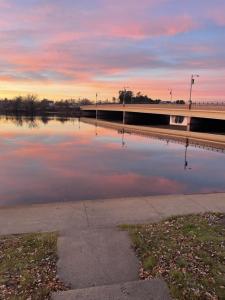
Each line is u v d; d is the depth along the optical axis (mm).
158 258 7629
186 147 47281
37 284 6586
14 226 10320
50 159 36312
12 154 39688
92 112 167625
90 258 7777
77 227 10211
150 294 6078
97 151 43656
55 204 13078
